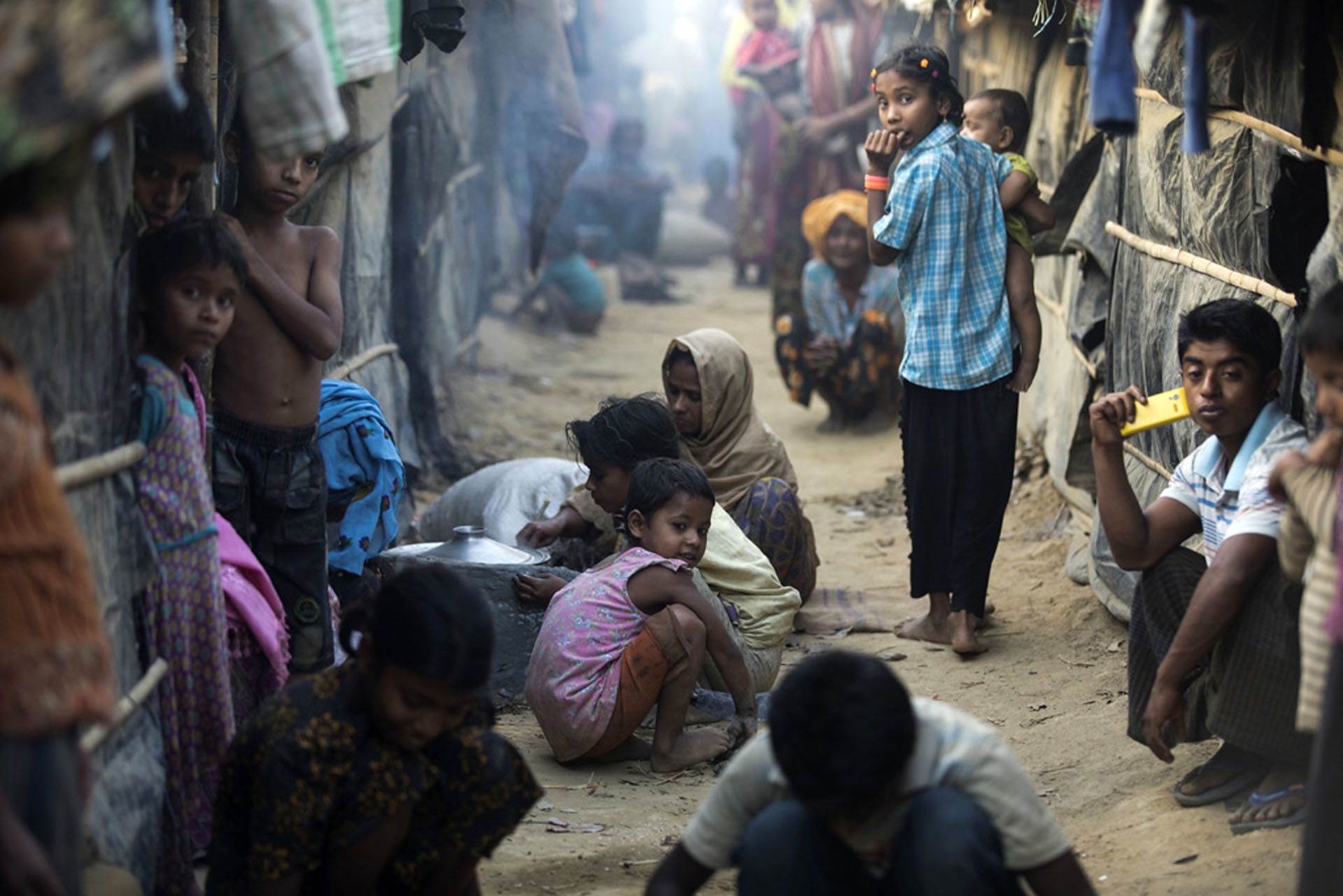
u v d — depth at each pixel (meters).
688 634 3.79
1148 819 3.16
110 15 1.79
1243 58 3.61
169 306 2.80
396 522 4.64
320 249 3.77
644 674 3.77
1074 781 3.54
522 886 3.00
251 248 3.55
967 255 4.60
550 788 3.70
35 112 1.69
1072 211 5.63
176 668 2.87
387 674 2.28
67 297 2.39
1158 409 3.16
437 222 7.77
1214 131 3.99
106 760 2.55
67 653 1.94
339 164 5.50
